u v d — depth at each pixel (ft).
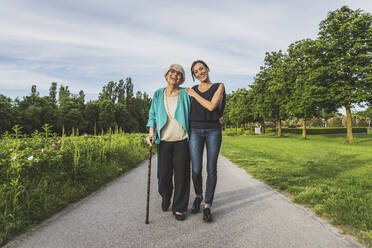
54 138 16.12
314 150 36.68
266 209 9.08
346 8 60.75
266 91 99.66
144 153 28.35
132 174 16.61
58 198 9.46
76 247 5.97
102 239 6.43
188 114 8.79
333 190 11.50
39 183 9.71
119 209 8.99
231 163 23.09
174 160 8.56
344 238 6.52
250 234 6.77
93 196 10.83
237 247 5.99
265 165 20.74
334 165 20.58
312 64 64.28
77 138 17.92
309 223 7.64
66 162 12.53
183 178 8.21
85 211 8.73
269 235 6.72
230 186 13.16
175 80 8.64
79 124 178.91
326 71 61.52
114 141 23.44
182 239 6.44
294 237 6.59
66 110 179.32
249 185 13.38
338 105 64.64
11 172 9.45
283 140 71.92
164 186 8.79
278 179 14.56
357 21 57.31
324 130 135.23
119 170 17.28
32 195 8.72
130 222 7.67
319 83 63.05
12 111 136.56
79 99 224.12
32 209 8.12
